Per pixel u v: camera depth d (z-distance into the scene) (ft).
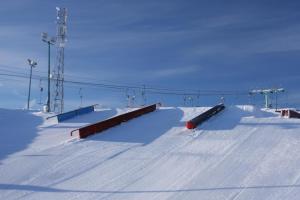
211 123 89.56
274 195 49.93
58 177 55.98
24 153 66.69
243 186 52.85
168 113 101.96
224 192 50.90
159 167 60.39
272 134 79.05
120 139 76.54
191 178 55.72
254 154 66.28
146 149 69.87
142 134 80.59
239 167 60.08
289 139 75.15
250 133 80.07
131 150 69.21
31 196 49.57
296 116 103.35
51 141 75.46
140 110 98.73
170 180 55.11
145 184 53.83
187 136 78.59
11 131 84.43
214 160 63.31
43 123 94.68
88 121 97.60
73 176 56.54
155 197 49.57
